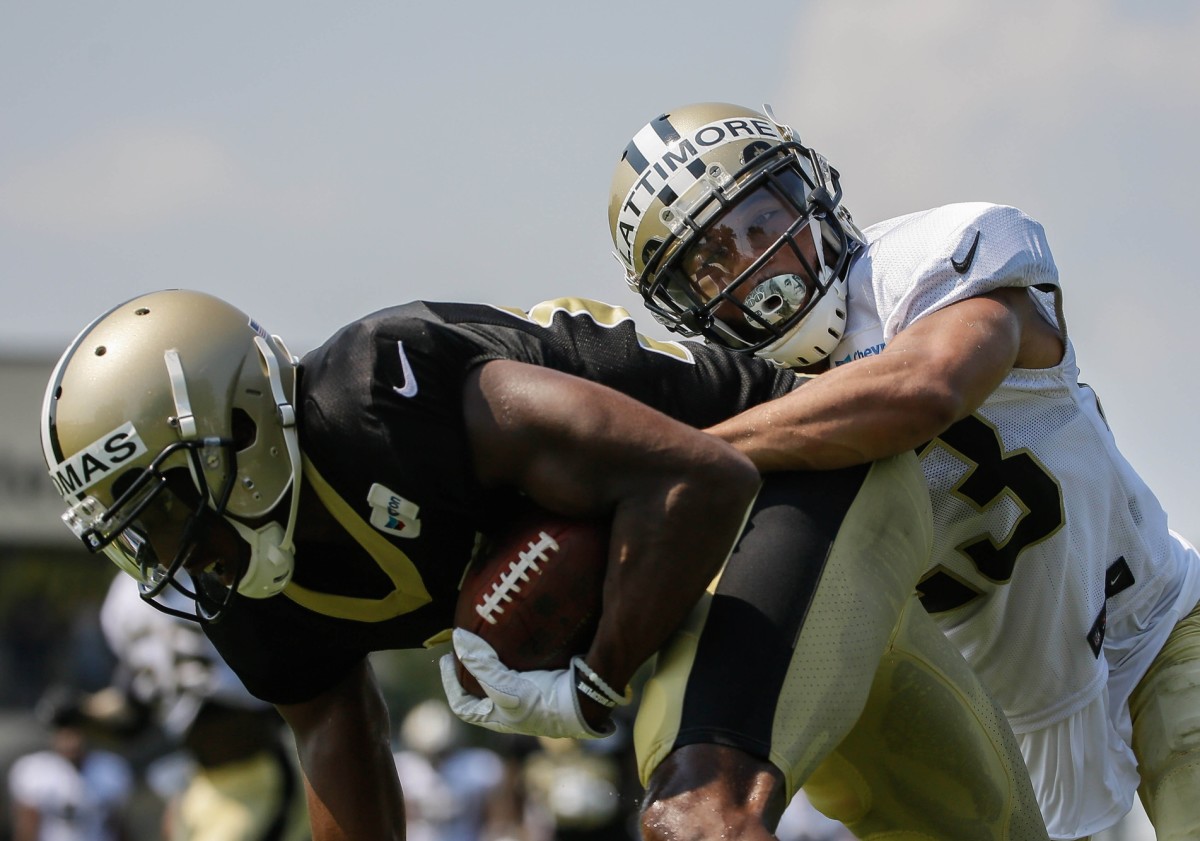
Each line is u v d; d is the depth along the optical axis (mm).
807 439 9344
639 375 9523
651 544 8414
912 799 10625
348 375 8695
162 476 8562
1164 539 12055
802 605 8977
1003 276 10445
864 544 9375
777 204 10859
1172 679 11695
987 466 10789
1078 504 11156
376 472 8586
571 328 9531
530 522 8883
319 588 9367
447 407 8688
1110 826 11867
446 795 27031
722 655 8789
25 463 35406
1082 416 11297
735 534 8594
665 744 8664
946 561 11062
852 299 10984
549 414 8484
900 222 11172
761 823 8336
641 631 8555
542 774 26266
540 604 8719
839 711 8977
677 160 10953
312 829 10531
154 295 8969
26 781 24453
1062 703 11602
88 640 35125
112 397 8516
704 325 11109
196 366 8602
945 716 10266
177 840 20453
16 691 35000
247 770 18656
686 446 8430
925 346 9828
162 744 25141
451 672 9188
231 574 9000
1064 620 11320
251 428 8758
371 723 10625
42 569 36031
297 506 8766
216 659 19594
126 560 9031
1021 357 10789
